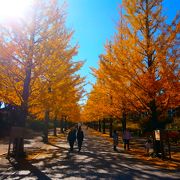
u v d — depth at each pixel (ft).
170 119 96.58
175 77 44.75
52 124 218.18
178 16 46.85
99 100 80.43
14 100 51.37
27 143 75.51
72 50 49.21
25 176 29.45
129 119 115.44
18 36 42.98
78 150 59.88
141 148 68.80
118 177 29.89
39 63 45.14
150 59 49.08
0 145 63.72
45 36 45.50
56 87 50.08
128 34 50.19
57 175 30.53
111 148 68.33
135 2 50.80
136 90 49.98
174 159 46.52
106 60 51.98
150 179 28.94
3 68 44.24
